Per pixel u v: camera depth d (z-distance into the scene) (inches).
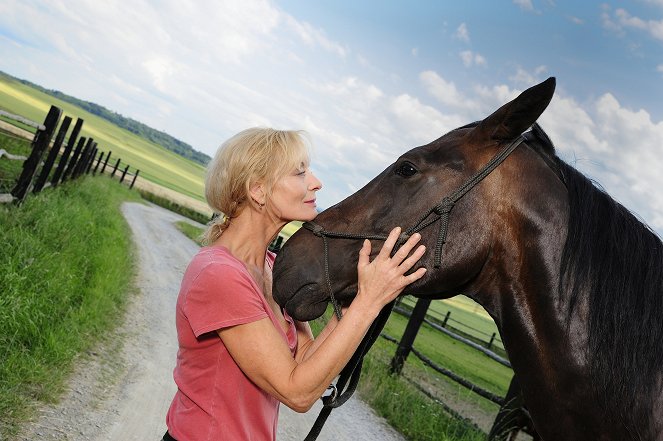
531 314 91.2
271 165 80.1
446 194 92.0
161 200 1557.6
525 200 91.8
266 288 89.2
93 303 248.7
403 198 93.0
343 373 93.0
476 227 91.8
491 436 264.5
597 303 85.9
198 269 75.7
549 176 93.5
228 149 81.7
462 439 265.9
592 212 90.0
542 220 91.0
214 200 82.6
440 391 408.5
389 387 324.8
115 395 182.9
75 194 525.3
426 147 96.6
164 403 191.6
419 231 91.6
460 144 95.4
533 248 90.8
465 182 92.3
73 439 144.6
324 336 88.7
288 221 83.6
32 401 156.5
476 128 95.5
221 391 74.8
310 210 84.0
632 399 83.3
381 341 492.1
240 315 73.1
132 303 308.8
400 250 80.2
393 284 78.8
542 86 88.0
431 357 571.8
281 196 81.1
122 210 831.1
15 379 158.6
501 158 92.8
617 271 86.8
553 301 88.7
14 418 143.3
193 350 76.2
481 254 92.1
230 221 84.6
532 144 97.5
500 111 92.7
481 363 724.0
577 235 88.7
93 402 171.3
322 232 93.3
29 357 172.4
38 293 214.2
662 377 84.4
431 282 91.6
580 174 95.4
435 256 90.6
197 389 75.5
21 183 304.3
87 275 287.9
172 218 1132.5
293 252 92.7
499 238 92.6
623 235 89.0
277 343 74.2
